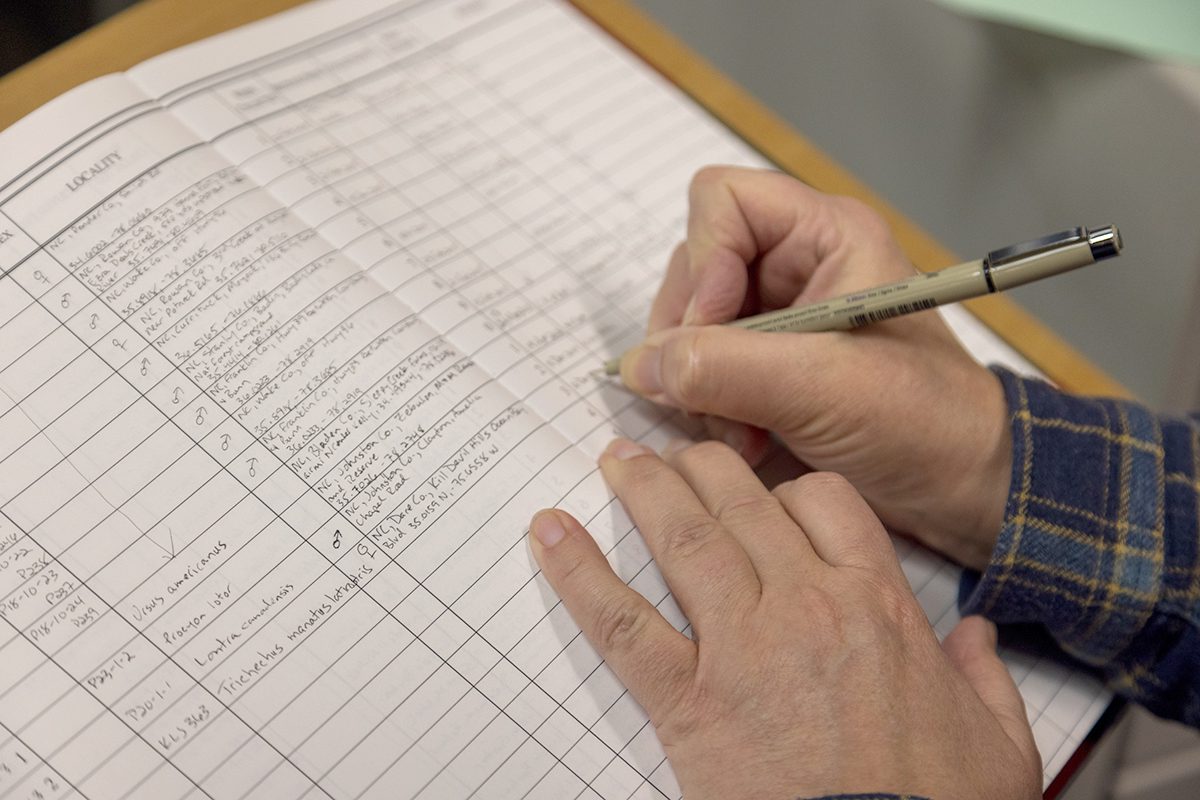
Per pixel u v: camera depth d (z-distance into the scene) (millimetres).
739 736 406
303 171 578
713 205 552
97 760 402
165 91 579
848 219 553
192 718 414
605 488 501
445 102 650
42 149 528
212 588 440
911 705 408
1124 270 852
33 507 447
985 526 525
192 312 502
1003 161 896
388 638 441
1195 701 495
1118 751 824
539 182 631
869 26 940
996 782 406
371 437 487
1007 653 520
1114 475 494
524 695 439
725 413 514
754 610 428
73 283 499
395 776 417
